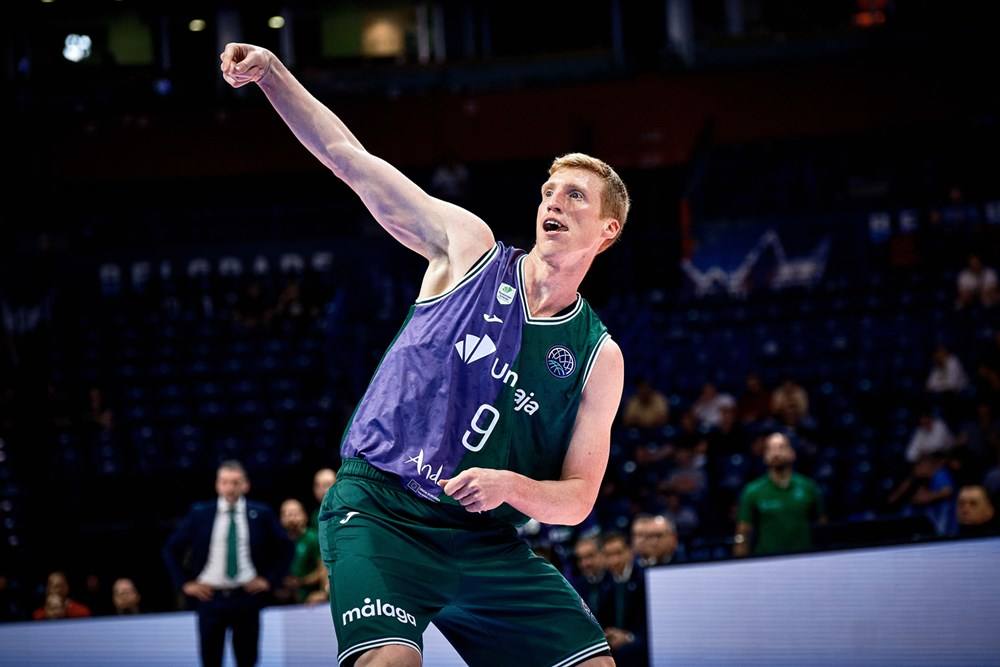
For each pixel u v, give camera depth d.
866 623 8.65
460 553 3.73
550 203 3.86
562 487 3.74
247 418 18.38
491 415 3.74
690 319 20.28
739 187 24.66
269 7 22.97
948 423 16.89
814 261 24.00
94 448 17.58
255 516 10.12
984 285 19.66
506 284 3.84
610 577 9.03
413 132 24.17
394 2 23.48
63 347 20.61
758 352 19.45
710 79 23.52
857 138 24.50
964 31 22.41
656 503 14.73
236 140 24.23
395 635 3.49
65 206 24.28
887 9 23.16
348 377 19.14
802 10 23.34
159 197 24.77
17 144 23.61
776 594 8.76
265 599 9.91
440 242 3.92
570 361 3.83
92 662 9.77
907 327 19.38
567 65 23.06
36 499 16.64
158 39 23.34
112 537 15.59
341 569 3.58
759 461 15.01
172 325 21.11
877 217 23.91
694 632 8.81
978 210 23.16
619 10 23.05
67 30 23.23
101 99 23.06
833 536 9.71
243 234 24.09
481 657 3.97
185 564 9.99
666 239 23.38
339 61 23.23
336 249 24.00
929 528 9.56
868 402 17.69
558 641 3.84
